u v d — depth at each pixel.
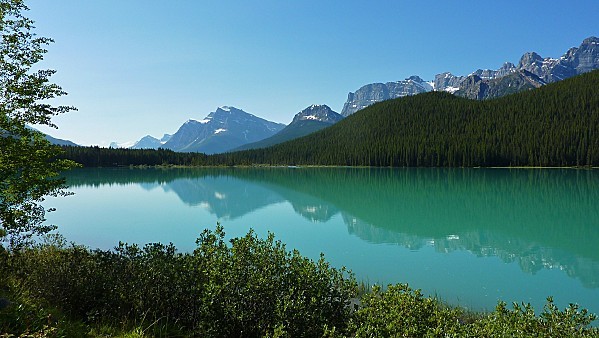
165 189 68.12
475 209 40.56
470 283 16.84
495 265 19.69
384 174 106.00
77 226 32.69
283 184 77.19
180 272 8.31
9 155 9.41
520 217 35.34
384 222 33.56
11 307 6.61
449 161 130.00
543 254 22.02
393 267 19.34
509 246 24.08
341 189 64.44
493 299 14.88
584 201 44.59
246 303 7.39
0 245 9.49
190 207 44.75
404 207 42.78
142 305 8.02
